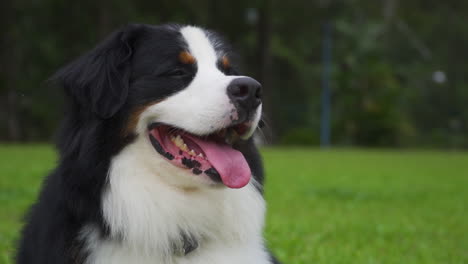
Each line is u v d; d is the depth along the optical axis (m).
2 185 9.42
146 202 3.40
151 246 3.39
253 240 3.69
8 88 26.19
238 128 3.52
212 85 3.46
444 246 6.17
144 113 3.45
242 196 3.61
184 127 3.46
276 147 29.19
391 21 40.56
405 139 31.95
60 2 25.45
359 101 32.00
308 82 38.12
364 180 12.48
